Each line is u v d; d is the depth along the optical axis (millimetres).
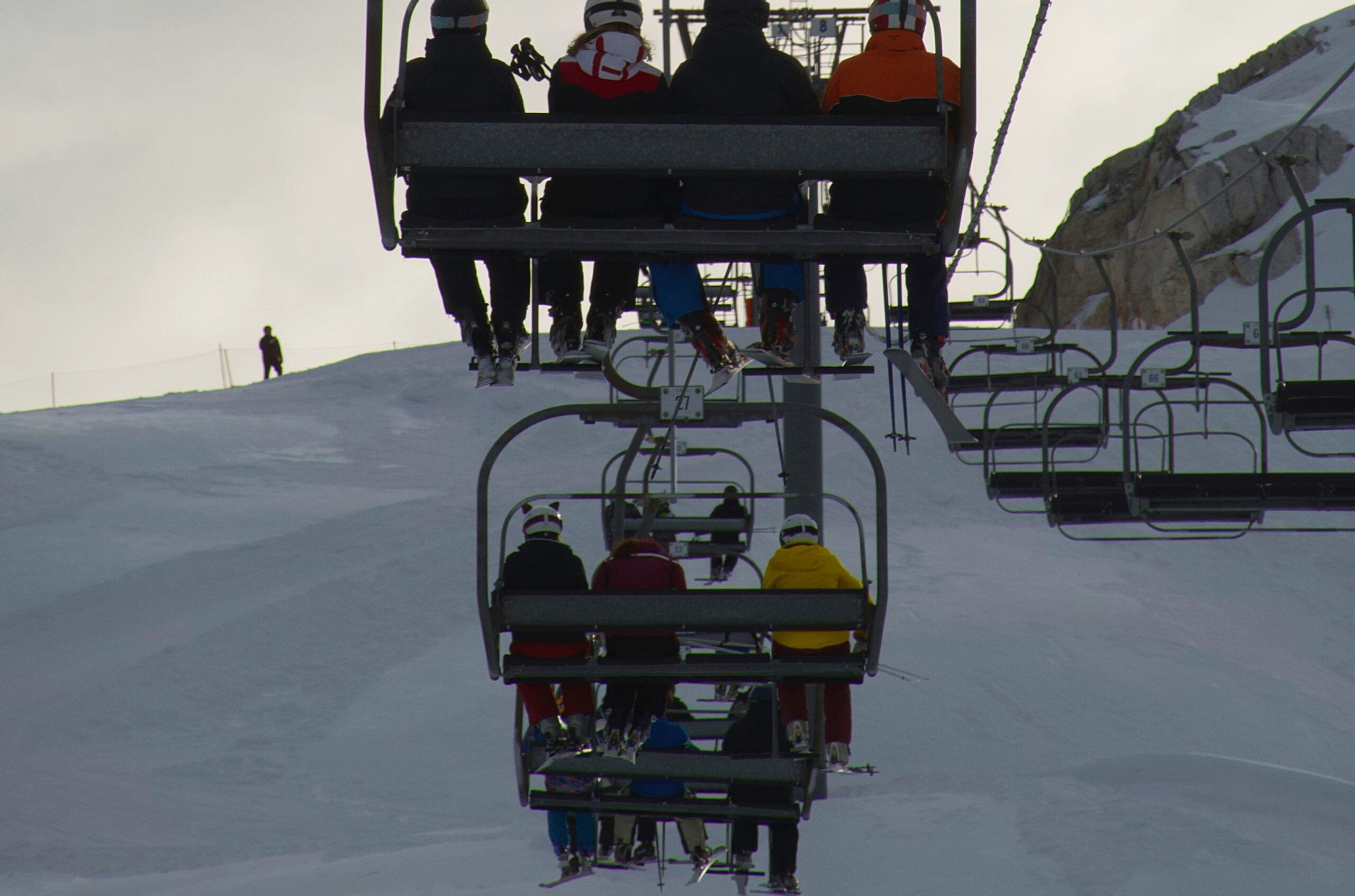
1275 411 34938
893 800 45125
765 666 22406
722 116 16859
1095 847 36656
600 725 24234
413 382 180125
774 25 47500
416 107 17469
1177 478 39125
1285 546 114312
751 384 145875
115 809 61281
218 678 80688
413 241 17594
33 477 133750
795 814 25781
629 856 33750
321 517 122000
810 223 18656
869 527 118500
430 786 63500
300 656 84500
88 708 76250
